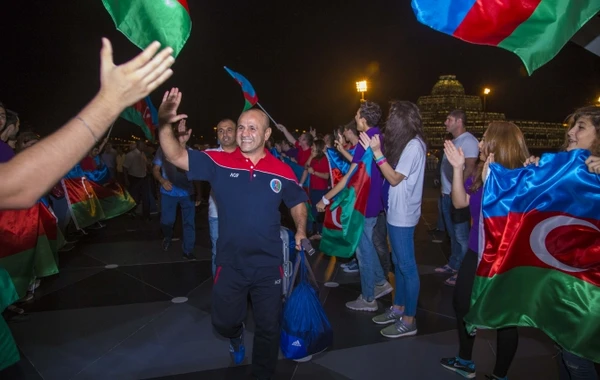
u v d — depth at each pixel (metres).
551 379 3.14
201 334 3.93
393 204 3.68
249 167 2.80
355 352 3.59
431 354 3.54
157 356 3.54
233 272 2.79
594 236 2.35
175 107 2.44
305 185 7.75
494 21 1.84
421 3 1.87
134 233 8.16
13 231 4.16
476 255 3.01
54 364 3.42
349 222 4.02
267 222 2.76
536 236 2.49
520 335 3.85
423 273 5.61
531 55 1.88
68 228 7.67
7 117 4.32
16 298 3.04
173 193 6.30
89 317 4.29
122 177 13.27
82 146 0.87
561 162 2.51
